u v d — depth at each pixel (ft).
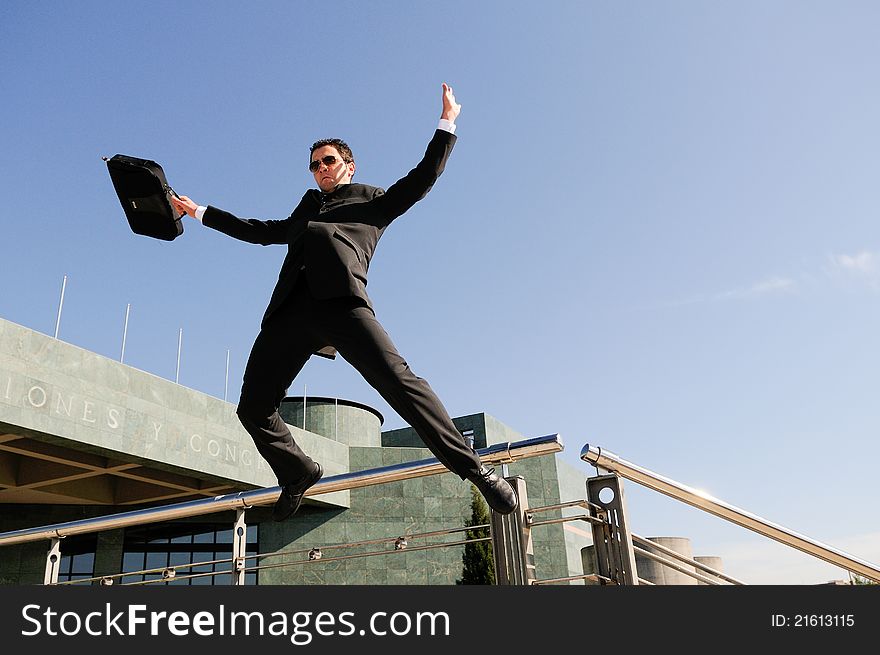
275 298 7.56
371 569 76.84
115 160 8.27
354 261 7.39
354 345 7.25
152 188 8.38
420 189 7.76
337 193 8.18
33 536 12.64
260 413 7.92
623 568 8.47
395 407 7.50
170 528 74.95
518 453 9.09
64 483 66.28
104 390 56.39
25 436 51.75
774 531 8.71
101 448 55.36
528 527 9.05
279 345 7.57
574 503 8.80
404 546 9.96
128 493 71.20
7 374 49.14
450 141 7.73
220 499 11.35
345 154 8.47
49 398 51.78
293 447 8.32
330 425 90.27
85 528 12.25
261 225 8.77
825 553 8.64
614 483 8.85
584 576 8.65
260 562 75.31
